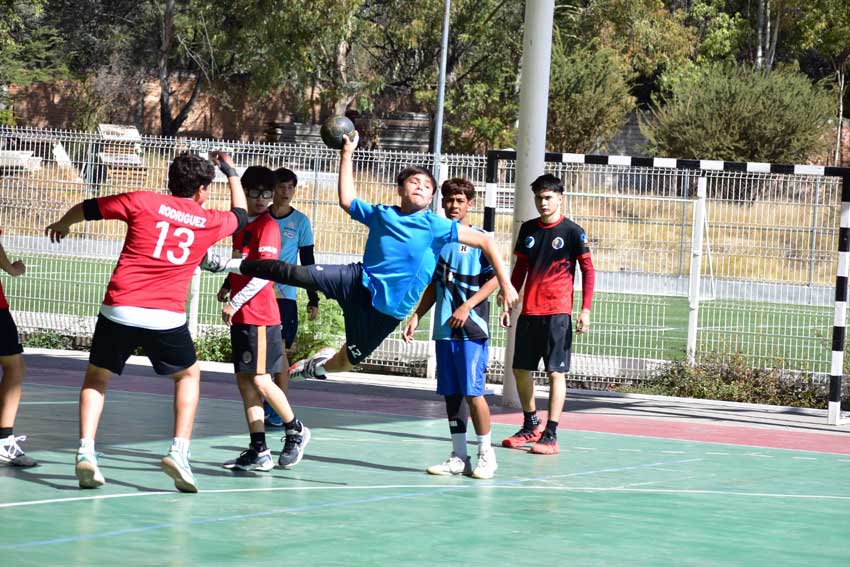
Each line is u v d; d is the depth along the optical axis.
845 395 14.10
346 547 5.86
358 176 16.09
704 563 5.84
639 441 10.59
